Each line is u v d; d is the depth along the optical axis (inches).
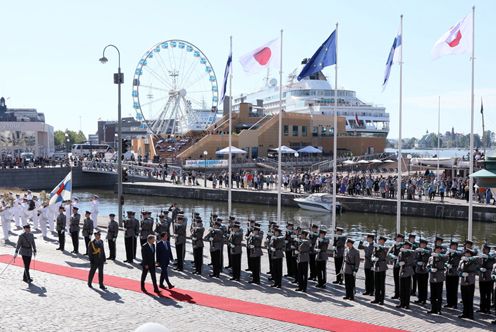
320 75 4884.4
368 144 4301.2
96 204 1338.6
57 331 529.7
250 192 2391.7
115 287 726.5
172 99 4207.7
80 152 4630.9
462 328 579.8
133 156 3786.9
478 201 2017.7
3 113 7012.8
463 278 623.5
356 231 1733.5
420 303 693.3
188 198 2586.1
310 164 3710.6
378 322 589.6
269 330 545.6
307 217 2028.8
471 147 955.3
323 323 576.7
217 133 3954.2
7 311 598.2
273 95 5113.2
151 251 698.2
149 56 3754.9
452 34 966.4
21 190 2667.3
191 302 653.3
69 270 830.5
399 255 670.5
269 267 868.6
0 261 890.7
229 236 868.0
